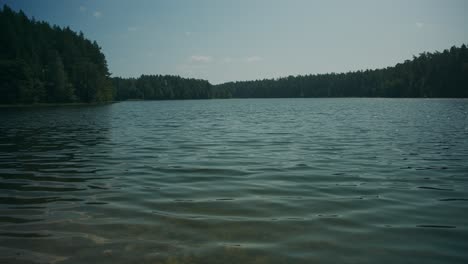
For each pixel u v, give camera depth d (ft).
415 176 34.88
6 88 263.49
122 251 17.80
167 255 17.40
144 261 16.75
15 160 44.42
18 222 21.77
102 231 20.39
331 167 39.58
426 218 22.48
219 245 18.54
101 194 28.27
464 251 17.67
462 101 306.96
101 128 92.53
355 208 24.62
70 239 19.24
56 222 21.80
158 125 103.04
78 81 333.42
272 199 26.89
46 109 221.25
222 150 52.75
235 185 31.30
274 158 45.60
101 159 45.21
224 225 21.38
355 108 210.38
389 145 57.31
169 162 42.83
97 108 243.81
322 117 134.31
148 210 24.17
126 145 58.95
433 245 18.40
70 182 32.35
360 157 46.19
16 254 17.43
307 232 20.26
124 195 27.99
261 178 34.06
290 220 22.22
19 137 70.79
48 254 17.47
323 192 28.91
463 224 21.36
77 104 321.73
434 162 42.39
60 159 45.19
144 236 19.69
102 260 16.87
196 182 32.45
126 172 36.99
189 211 23.99
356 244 18.58
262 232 20.29
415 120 112.16
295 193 28.60
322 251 17.81
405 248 18.04
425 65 465.88
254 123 108.88
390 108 200.75
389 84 486.79
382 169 38.37
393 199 26.78
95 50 394.93
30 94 272.92
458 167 39.29
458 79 402.93
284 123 107.14
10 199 26.73
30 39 320.91
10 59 288.10
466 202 25.93
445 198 27.04
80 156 47.50
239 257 17.21
